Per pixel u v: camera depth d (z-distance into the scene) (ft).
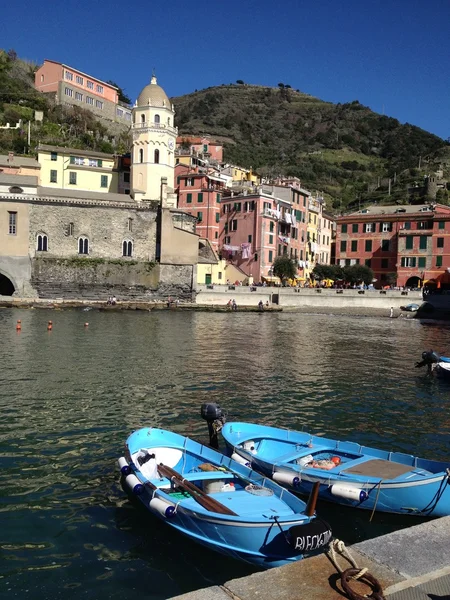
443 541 27.40
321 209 393.91
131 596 31.96
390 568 24.77
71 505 43.60
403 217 331.16
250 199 317.42
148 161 302.04
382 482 41.14
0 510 42.45
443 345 154.71
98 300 268.21
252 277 314.76
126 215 279.08
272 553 33.09
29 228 263.08
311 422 70.85
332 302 282.56
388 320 244.63
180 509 36.91
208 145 453.99
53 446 57.62
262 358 120.88
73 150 315.17
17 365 101.76
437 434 66.85
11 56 503.20
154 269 278.46
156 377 95.40
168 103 308.19
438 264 313.53
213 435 56.08
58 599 31.55
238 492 39.78
